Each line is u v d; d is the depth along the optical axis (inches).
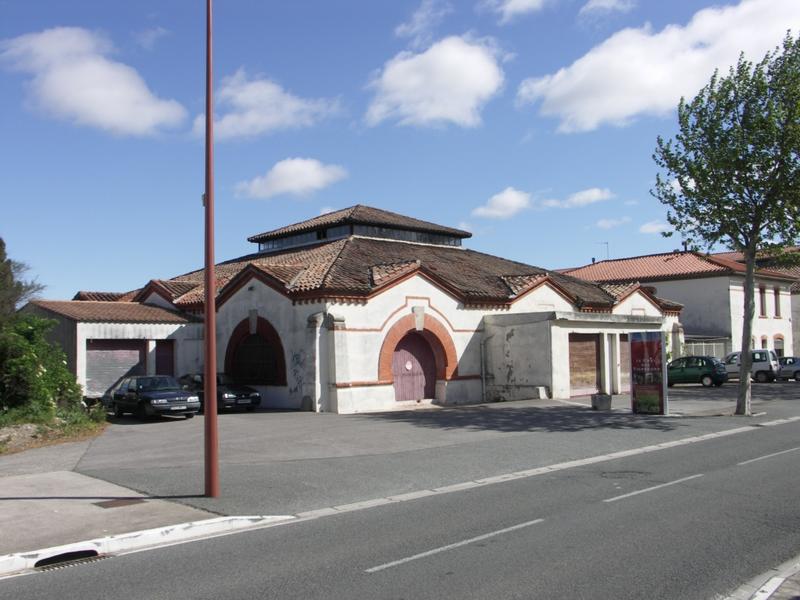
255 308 1061.1
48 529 359.3
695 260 1905.8
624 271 2037.4
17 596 266.7
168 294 1234.6
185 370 1149.1
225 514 387.9
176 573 288.7
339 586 262.8
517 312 1214.9
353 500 426.9
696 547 307.9
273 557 306.5
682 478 472.7
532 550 305.0
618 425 784.3
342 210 1485.0
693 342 1694.1
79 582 282.0
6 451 641.6
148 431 786.2
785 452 584.4
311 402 946.7
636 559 290.8
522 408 971.9
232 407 965.8
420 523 362.3
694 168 877.2
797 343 2100.1
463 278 1222.3
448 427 771.4
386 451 614.9
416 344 1088.2
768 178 850.8
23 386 757.9
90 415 854.5
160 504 415.2
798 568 279.7
